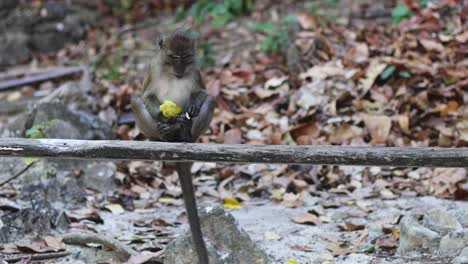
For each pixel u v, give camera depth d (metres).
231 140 13.05
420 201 11.05
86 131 12.82
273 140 12.92
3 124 14.24
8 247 9.09
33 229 9.55
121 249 9.00
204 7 18.33
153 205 11.24
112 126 13.89
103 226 10.16
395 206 10.86
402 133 12.83
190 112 8.55
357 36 15.43
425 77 13.87
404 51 14.80
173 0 19.95
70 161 11.59
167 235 9.84
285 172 12.10
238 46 16.50
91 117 13.11
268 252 9.22
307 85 14.10
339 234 9.83
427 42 14.66
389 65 14.05
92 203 10.98
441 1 16.05
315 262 8.91
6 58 18.88
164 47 8.88
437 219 9.35
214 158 7.11
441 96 13.44
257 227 10.17
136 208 11.15
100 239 9.11
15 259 8.78
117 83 15.73
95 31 19.41
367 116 13.04
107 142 7.18
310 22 16.00
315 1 17.77
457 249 8.73
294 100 13.76
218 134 13.35
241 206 11.22
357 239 9.54
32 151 7.19
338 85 13.99
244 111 13.95
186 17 18.88
